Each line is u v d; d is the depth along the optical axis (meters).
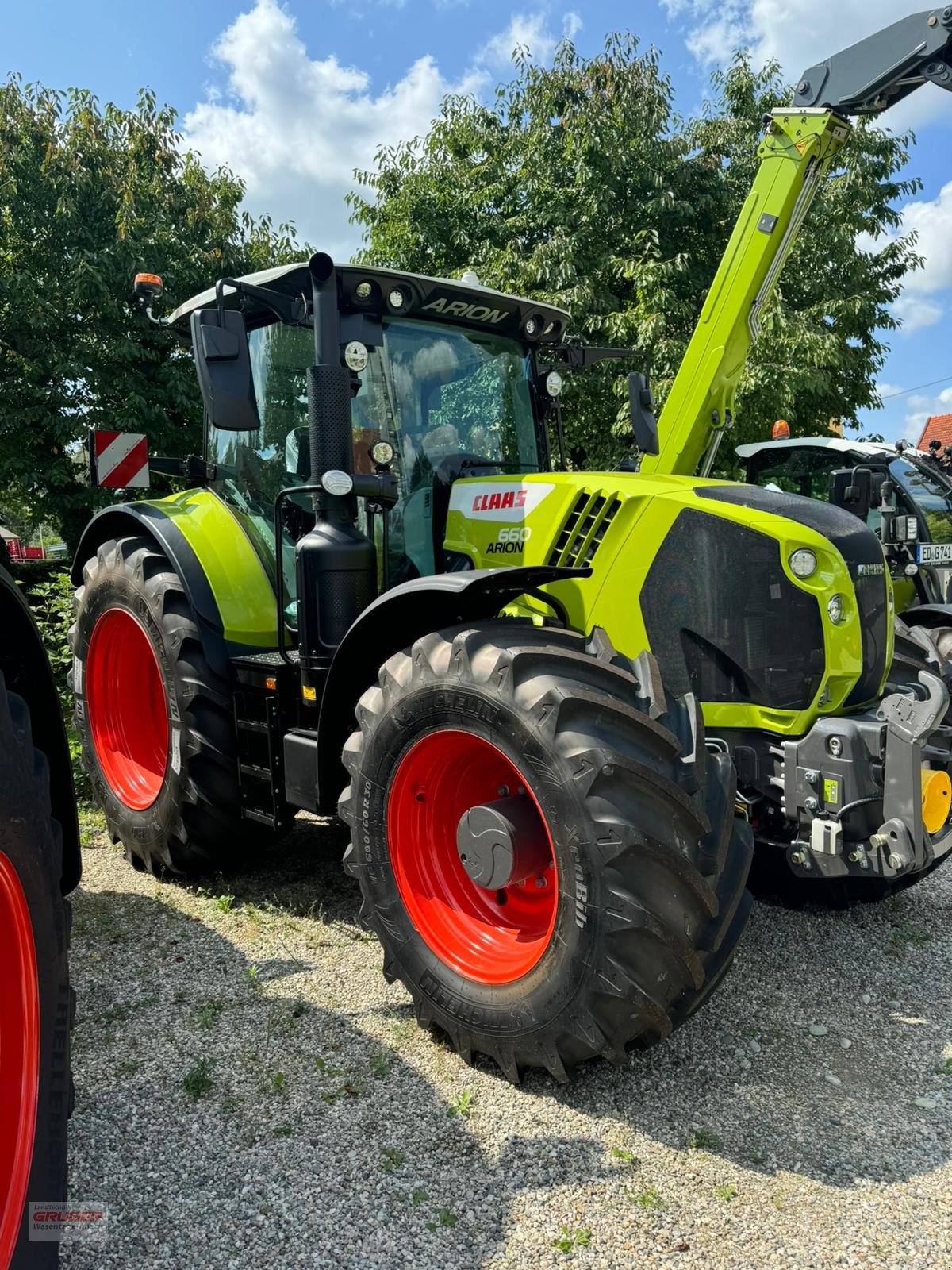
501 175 10.76
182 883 3.89
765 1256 1.88
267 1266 1.85
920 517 6.44
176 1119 2.30
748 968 3.14
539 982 2.33
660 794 2.24
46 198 10.64
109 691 4.30
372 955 3.21
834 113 4.07
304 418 3.54
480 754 2.67
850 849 2.64
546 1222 1.97
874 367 11.64
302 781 3.17
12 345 10.61
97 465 6.73
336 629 3.14
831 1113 2.35
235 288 2.97
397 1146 2.21
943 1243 1.91
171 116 11.96
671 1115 2.33
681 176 10.19
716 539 2.85
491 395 3.72
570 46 10.34
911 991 3.00
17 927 1.66
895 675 3.38
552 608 2.98
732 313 4.32
